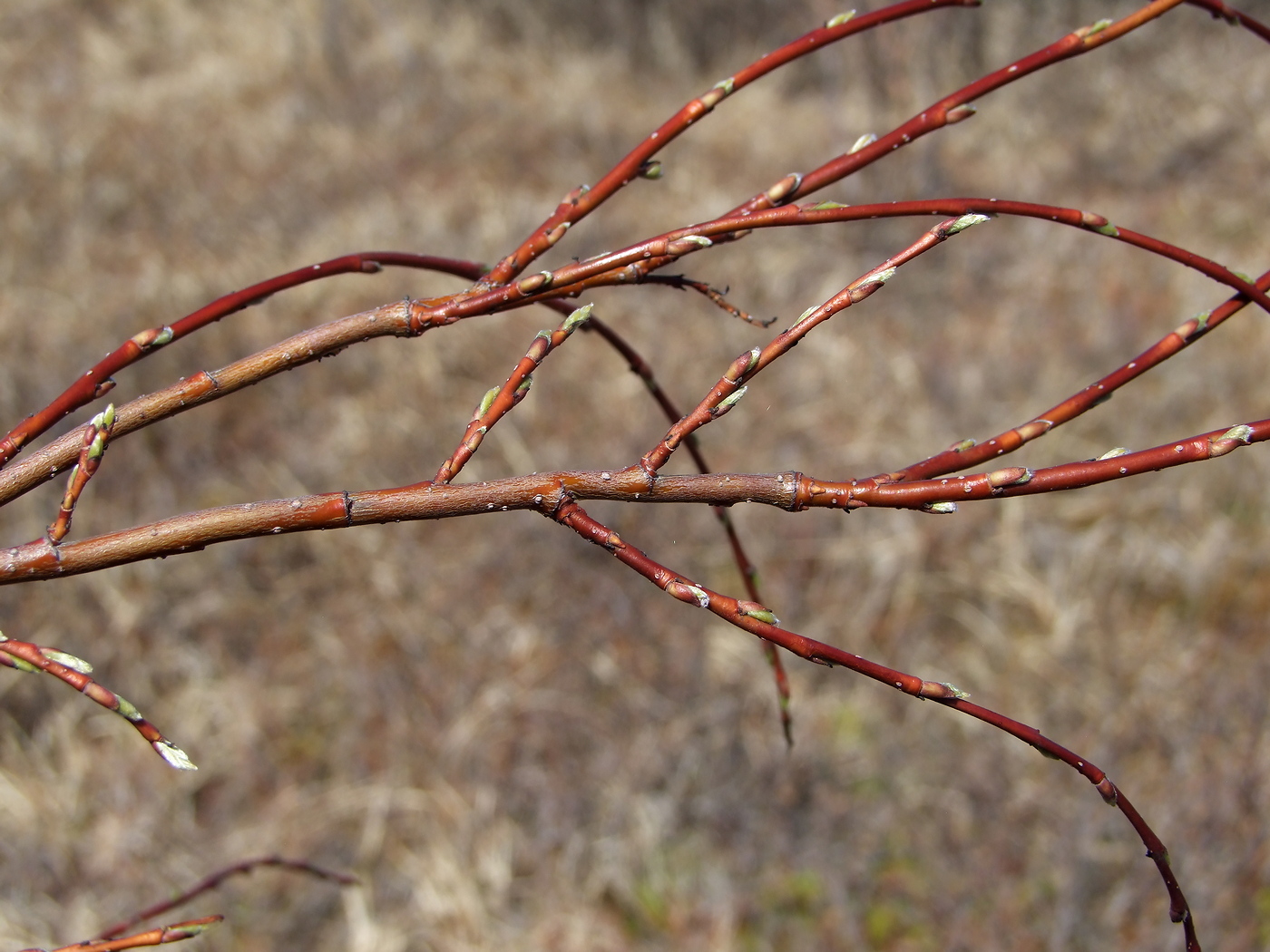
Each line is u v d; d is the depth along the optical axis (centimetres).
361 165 589
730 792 318
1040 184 596
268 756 333
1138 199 589
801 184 86
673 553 380
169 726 339
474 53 720
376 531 389
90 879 305
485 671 350
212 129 620
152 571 371
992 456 83
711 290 95
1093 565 377
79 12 756
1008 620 368
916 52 657
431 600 369
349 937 297
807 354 469
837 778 323
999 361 461
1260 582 367
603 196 90
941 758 327
